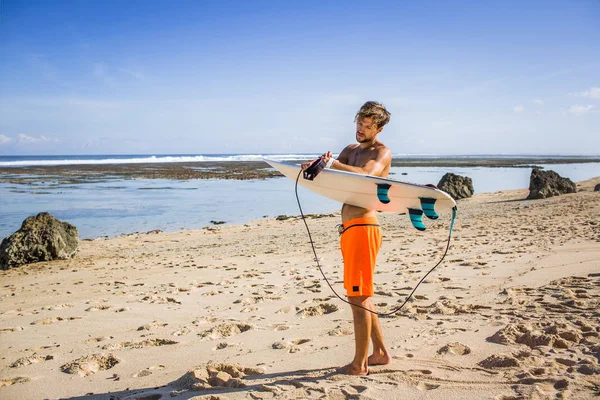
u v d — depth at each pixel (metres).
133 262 10.09
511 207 17.12
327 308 5.24
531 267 6.55
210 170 54.28
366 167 3.33
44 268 10.04
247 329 4.68
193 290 6.72
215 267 8.73
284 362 3.64
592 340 3.56
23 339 4.69
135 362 3.87
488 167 63.59
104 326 5.04
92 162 79.94
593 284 5.34
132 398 3.07
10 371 3.80
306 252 9.98
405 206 3.36
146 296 6.32
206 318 5.13
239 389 3.11
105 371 3.72
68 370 3.75
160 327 4.89
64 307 6.04
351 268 3.28
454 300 5.12
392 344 3.87
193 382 3.24
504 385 2.90
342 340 4.12
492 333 3.96
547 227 10.95
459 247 8.96
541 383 2.86
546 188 19.55
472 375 3.12
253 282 7.06
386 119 3.48
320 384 3.09
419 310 4.83
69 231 11.38
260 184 34.88
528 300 4.87
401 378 3.12
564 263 6.64
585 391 2.71
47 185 32.59
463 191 22.62
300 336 4.34
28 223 11.01
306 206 22.20
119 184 34.22
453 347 3.64
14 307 6.36
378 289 5.86
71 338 4.67
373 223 3.34
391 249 9.45
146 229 16.02
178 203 23.17
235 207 21.77
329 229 14.23
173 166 65.25
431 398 2.80
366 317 3.24
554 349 3.45
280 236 13.38
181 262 9.66
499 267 6.71
